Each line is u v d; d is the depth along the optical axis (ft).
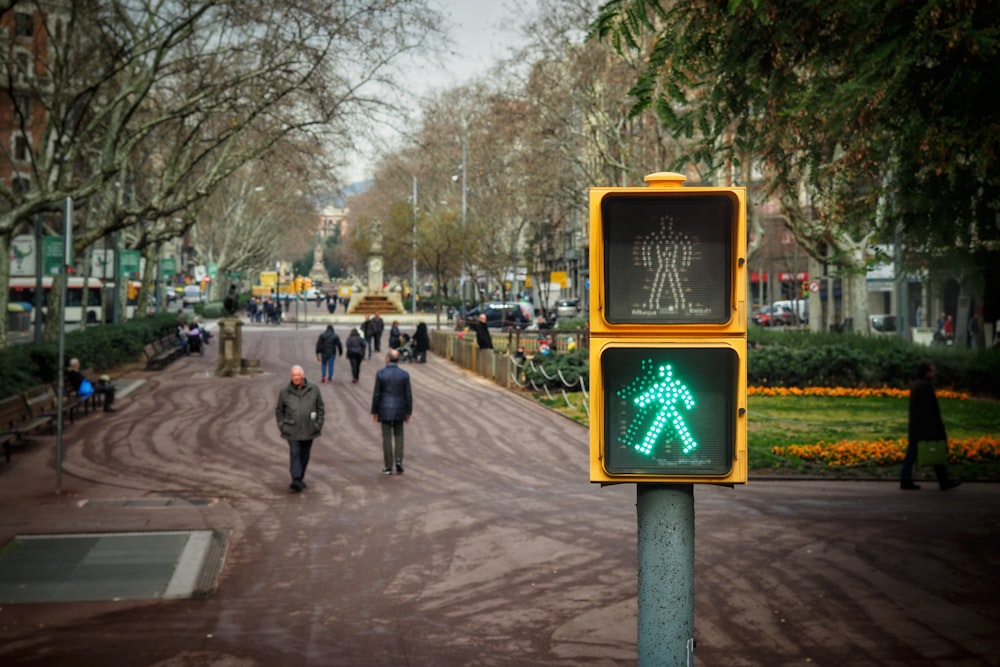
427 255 202.80
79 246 91.20
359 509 47.11
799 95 32.24
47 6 92.07
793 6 30.19
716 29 30.27
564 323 189.26
